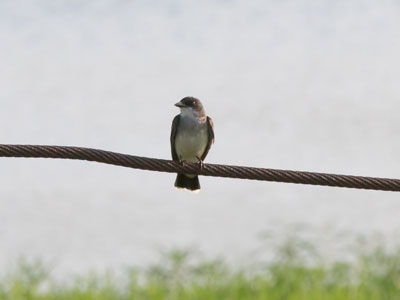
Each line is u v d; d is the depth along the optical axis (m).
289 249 16.53
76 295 16.70
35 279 16.70
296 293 15.88
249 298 15.94
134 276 16.91
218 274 16.47
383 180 10.11
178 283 16.39
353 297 15.81
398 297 15.80
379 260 16.23
